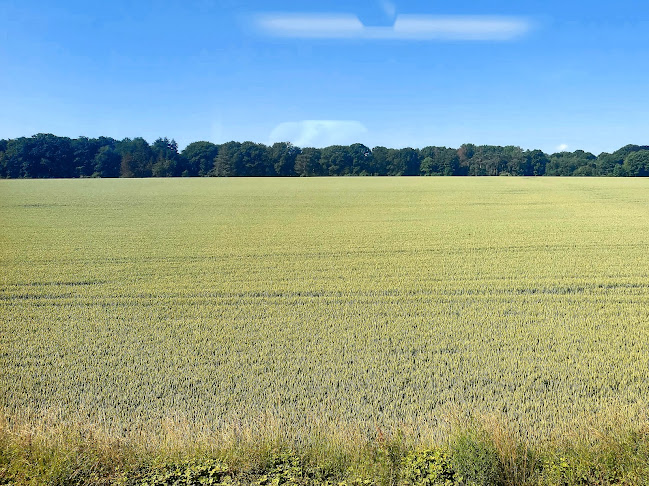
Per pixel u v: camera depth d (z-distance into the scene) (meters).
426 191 54.66
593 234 29.84
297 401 10.40
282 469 7.09
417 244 27.52
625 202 44.16
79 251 26.30
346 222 35.59
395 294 18.38
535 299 17.48
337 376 11.56
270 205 45.22
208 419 9.72
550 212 39.09
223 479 6.94
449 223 34.69
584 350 12.96
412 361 12.44
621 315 15.53
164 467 7.14
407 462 6.97
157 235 31.00
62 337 14.29
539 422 9.34
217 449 7.59
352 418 9.67
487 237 29.33
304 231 32.06
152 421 9.65
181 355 12.97
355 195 52.06
